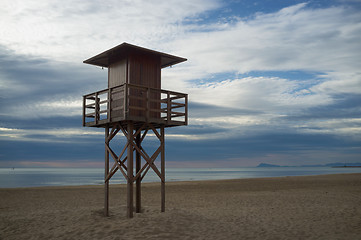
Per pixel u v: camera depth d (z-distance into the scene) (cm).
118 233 916
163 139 1248
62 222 1088
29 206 1633
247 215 1224
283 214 1241
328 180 3291
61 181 5612
